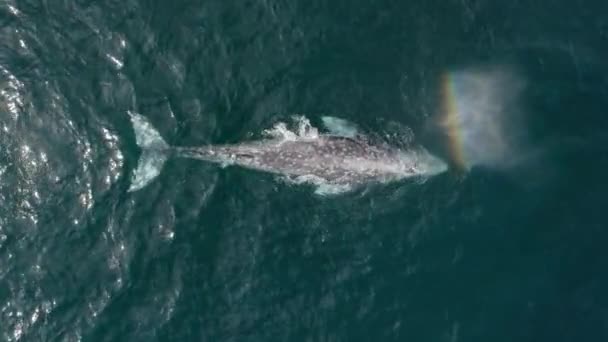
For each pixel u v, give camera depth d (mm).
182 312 30344
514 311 30984
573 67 35531
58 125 32312
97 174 31922
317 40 34469
